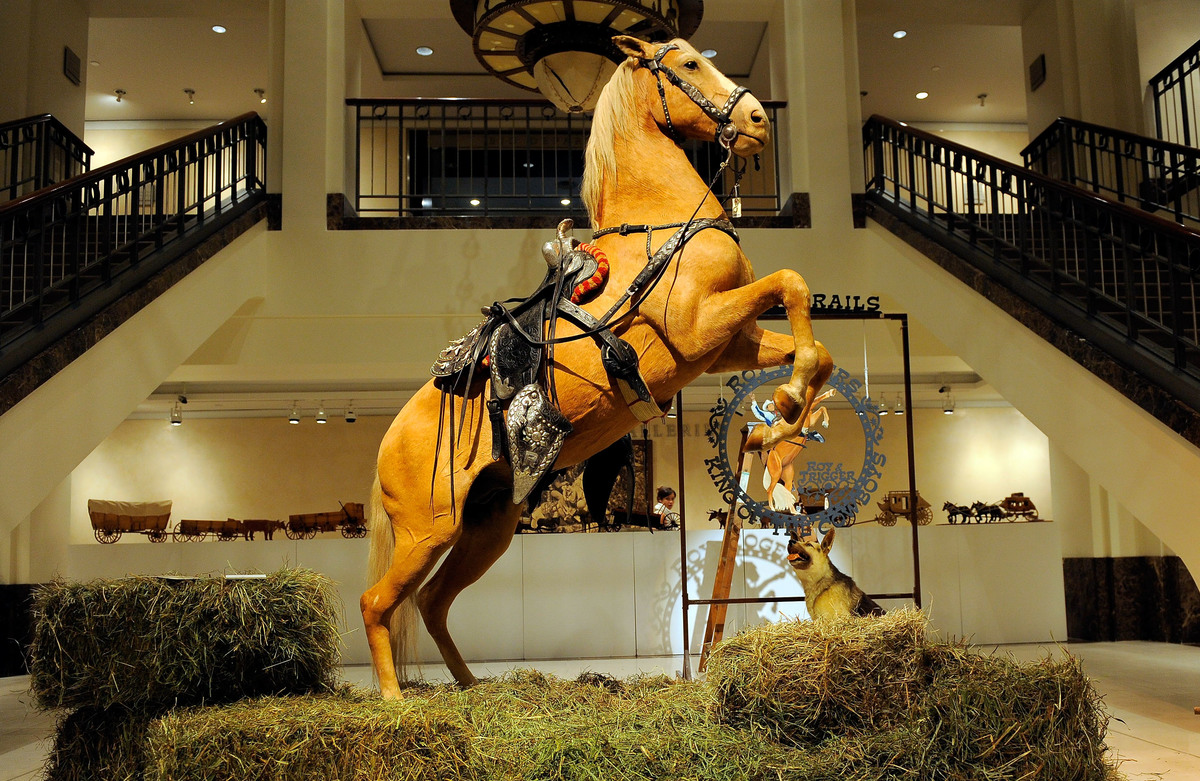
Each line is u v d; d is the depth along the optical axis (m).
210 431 12.16
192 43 10.49
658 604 7.71
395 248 7.22
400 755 2.54
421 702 2.80
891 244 6.99
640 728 2.81
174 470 12.04
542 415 2.90
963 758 2.47
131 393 5.27
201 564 7.88
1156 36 8.17
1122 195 6.82
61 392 4.66
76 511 11.84
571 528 8.59
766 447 2.88
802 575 5.24
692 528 11.71
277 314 7.12
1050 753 2.46
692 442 11.90
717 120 3.05
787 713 2.77
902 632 2.81
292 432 12.22
